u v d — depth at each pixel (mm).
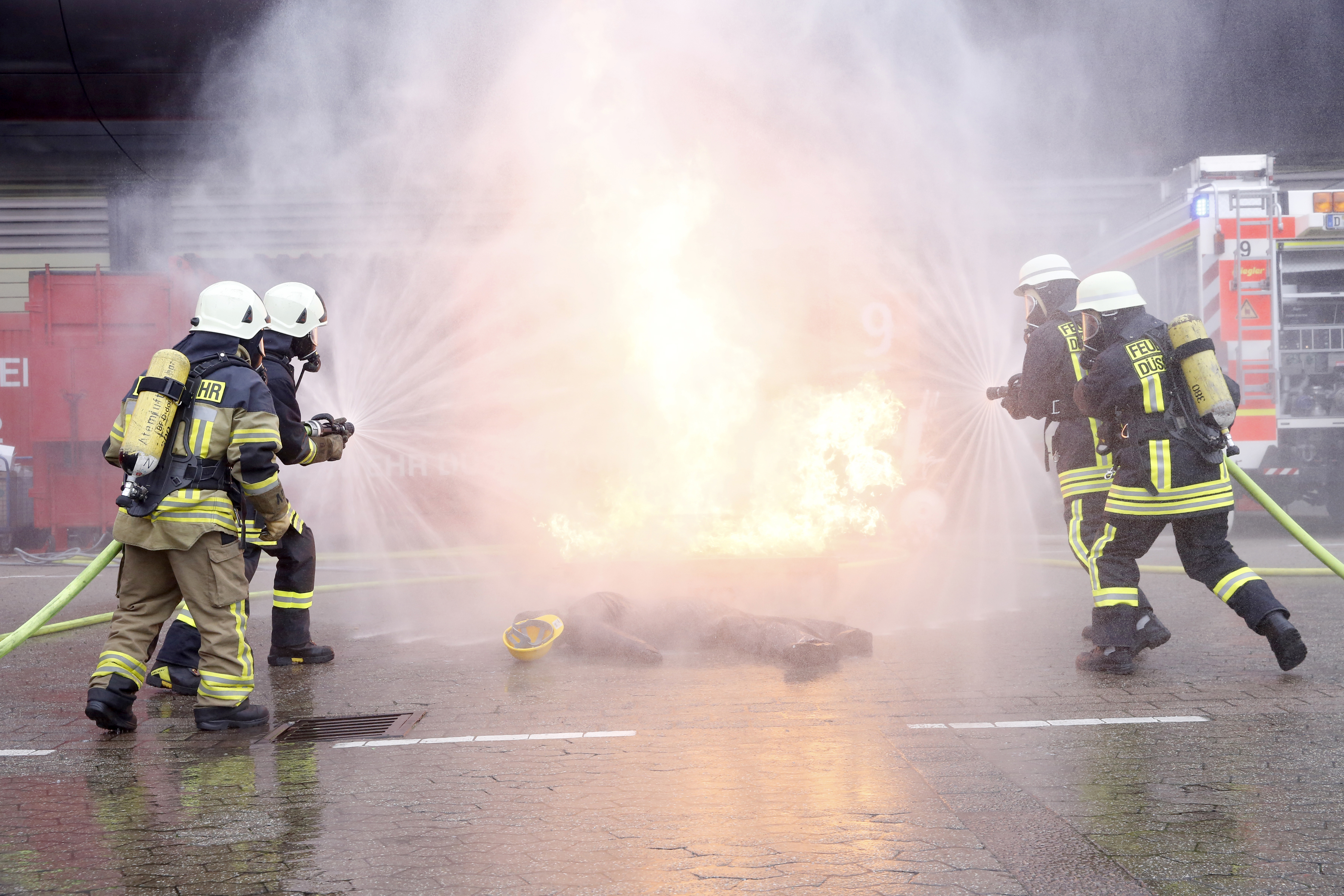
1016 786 3189
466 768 3516
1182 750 3539
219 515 4145
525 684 4836
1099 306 4992
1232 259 10484
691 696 4473
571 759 3590
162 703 4730
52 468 11836
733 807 3049
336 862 2699
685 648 5594
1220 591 4781
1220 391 4621
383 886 2541
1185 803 3012
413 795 3240
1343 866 2555
